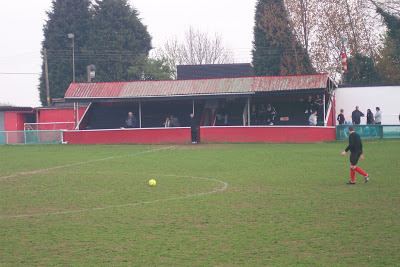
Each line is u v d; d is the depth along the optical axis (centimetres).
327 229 1384
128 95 5050
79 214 1661
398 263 1100
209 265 1104
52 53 8550
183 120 5306
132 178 2491
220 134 4616
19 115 5803
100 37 8494
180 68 6462
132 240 1312
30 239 1350
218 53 10338
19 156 3784
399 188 2009
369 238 1287
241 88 4894
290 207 1686
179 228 1429
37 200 1941
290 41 7131
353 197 1834
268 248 1221
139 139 4800
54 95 8450
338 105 5078
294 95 4922
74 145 4791
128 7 8719
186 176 2516
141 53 8681
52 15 8650
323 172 2533
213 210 1666
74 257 1180
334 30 6769
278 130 4500
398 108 4962
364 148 3697
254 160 3139
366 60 6388
